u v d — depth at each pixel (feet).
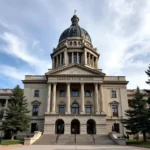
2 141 121.60
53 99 170.91
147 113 124.57
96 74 179.63
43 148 88.48
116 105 183.11
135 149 83.97
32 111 180.14
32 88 189.16
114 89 189.06
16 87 160.97
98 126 159.33
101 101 171.01
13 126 140.67
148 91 129.49
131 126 126.72
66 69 183.11
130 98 202.69
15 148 87.56
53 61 243.81
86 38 261.24
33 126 174.40
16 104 152.35
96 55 247.29
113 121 175.63
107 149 84.02
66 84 180.24
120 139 117.80
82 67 182.70
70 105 179.63
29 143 116.16
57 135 143.33
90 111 179.01
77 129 169.17
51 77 178.40
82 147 95.76
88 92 188.03
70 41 249.55
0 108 206.18
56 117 161.38
